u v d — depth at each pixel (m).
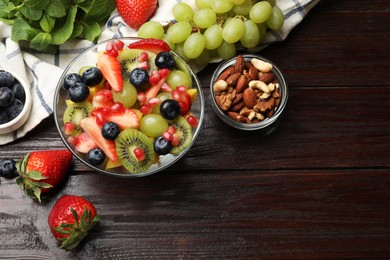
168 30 1.02
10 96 0.99
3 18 1.03
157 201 1.02
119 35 1.05
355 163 1.05
